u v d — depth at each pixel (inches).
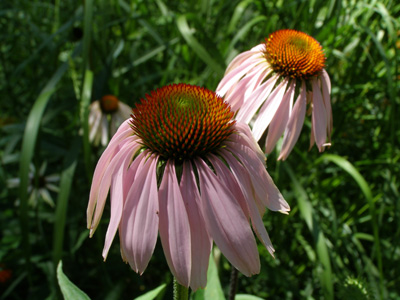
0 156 14.0
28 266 10.7
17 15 17.7
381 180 13.9
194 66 15.1
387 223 13.8
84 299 5.8
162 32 18.6
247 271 4.6
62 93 15.8
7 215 13.9
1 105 17.6
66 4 19.7
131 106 16.2
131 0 16.1
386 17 12.3
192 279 4.6
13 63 18.3
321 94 7.8
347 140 14.8
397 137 13.7
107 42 17.1
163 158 5.4
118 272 12.5
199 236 4.8
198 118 5.4
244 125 5.8
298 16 13.2
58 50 16.7
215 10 18.2
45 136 14.2
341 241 13.0
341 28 12.9
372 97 13.9
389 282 12.1
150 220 4.8
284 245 13.0
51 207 14.5
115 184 5.3
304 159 12.9
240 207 4.9
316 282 12.2
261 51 8.2
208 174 5.2
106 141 14.0
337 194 14.3
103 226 13.3
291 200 12.5
